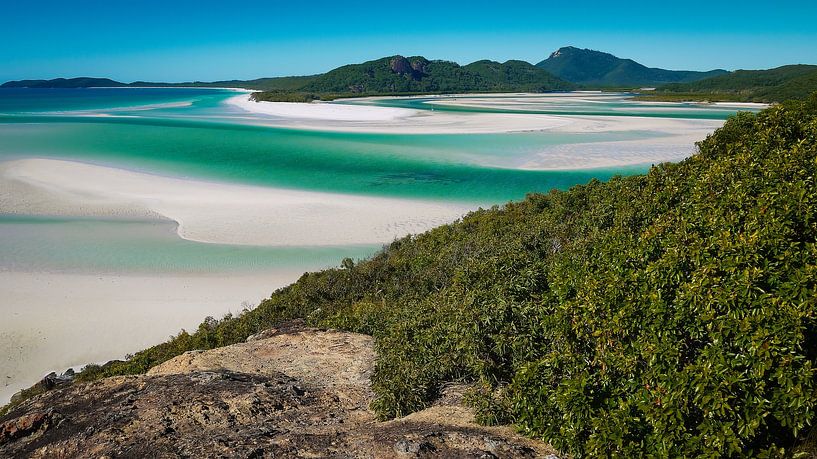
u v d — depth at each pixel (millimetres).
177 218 40375
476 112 133125
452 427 8906
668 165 16062
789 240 7574
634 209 12273
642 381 7582
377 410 9961
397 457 7875
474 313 10094
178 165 61844
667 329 7535
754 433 6625
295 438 8828
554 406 8133
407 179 55312
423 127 96812
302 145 77250
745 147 12836
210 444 8695
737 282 7062
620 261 9266
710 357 6898
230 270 30766
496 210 29375
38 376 20531
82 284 28625
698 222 9039
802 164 9633
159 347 19188
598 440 7293
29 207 42812
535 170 59000
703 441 6754
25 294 27297
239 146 76375
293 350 14062
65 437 9688
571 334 8797
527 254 14102
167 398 10641
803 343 6824
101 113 139875
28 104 190875
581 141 76625
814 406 6656
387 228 38500
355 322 16141
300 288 22500
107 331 23828
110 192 47844
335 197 47250
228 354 13961
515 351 9438
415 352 11234
